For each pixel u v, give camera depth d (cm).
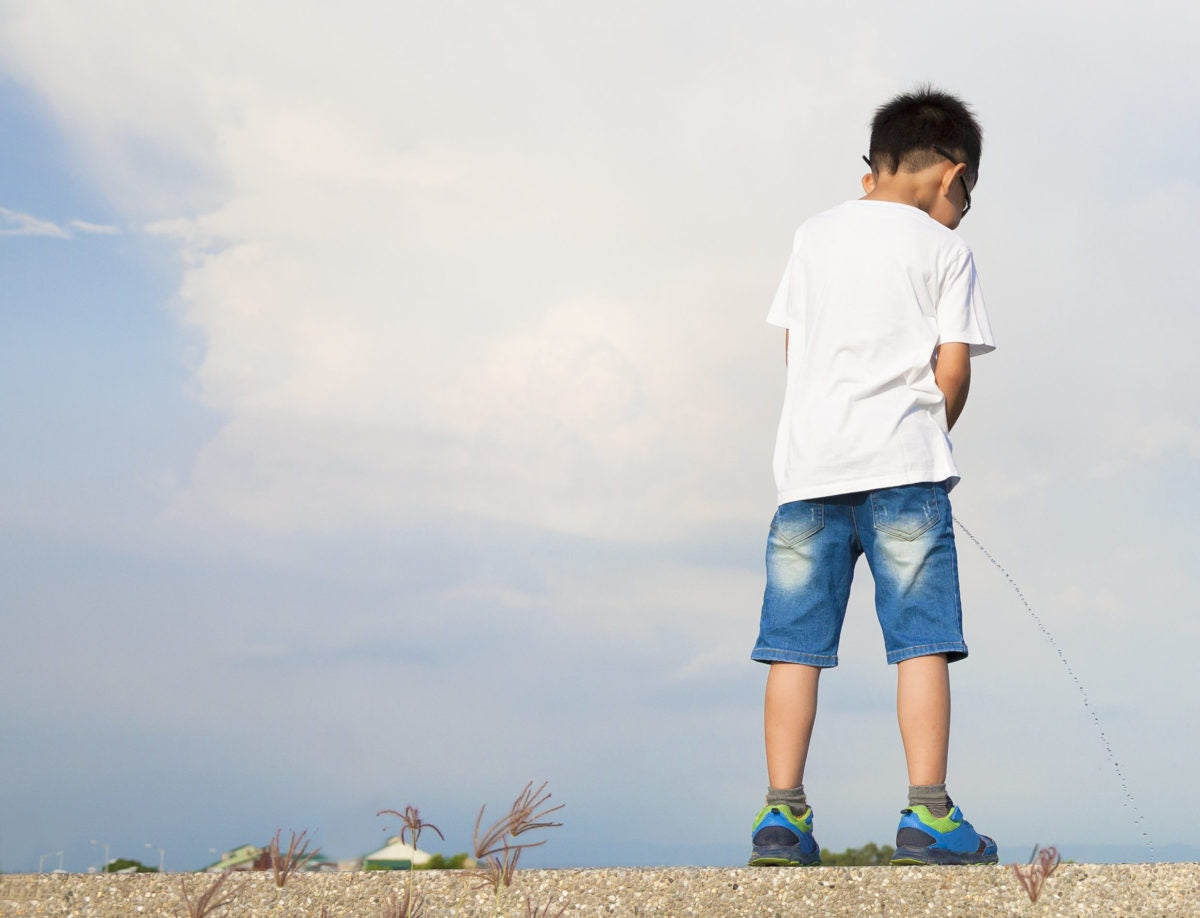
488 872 148
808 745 233
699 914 175
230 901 177
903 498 231
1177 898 171
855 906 175
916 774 220
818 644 235
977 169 272
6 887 177
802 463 240
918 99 271
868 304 242
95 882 179
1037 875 172
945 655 226
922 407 239
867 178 281
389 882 180
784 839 220
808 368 247
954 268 247
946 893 175
